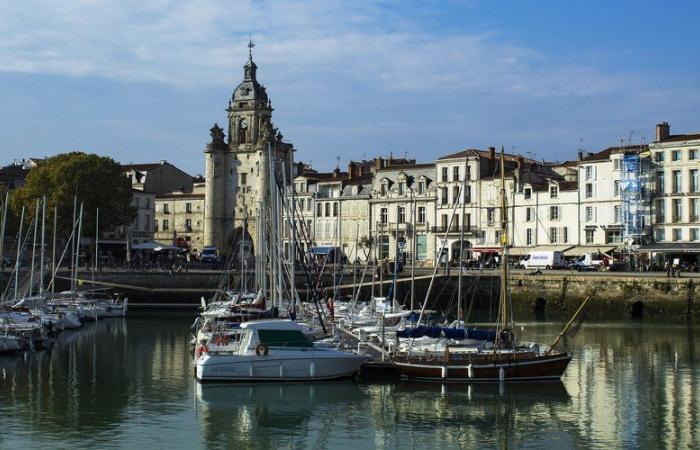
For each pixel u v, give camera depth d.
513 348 47.91
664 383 47.47
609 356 57.41
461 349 47.81
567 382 47.53
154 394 44.44
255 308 64.56
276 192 66.44
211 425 38.38
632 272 93.06
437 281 98.25
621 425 38.38
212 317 63.75
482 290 97.88
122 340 66.44
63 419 39.25
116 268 107.81
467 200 117.75
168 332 72.25
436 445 35.53
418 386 45.69
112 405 42.00
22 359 56.09
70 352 59.44
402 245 117.25
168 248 119.75
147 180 154.62
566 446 35.25
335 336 54.34
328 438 36.53
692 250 97.62
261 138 134.12
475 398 43.22
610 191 105.81
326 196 133.62
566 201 109.25
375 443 35.84
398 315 62.94
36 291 90.25
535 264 104.00
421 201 122.62
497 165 118.44
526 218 112.56
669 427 38.03
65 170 114.69
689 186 100.75
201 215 148.38
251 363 45.94
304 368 46.41
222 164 136.38
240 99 137.38
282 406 41.62
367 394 44.00
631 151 104.19
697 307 84.25
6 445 35.00
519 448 35.06
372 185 129.12
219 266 113.00
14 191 123.62
